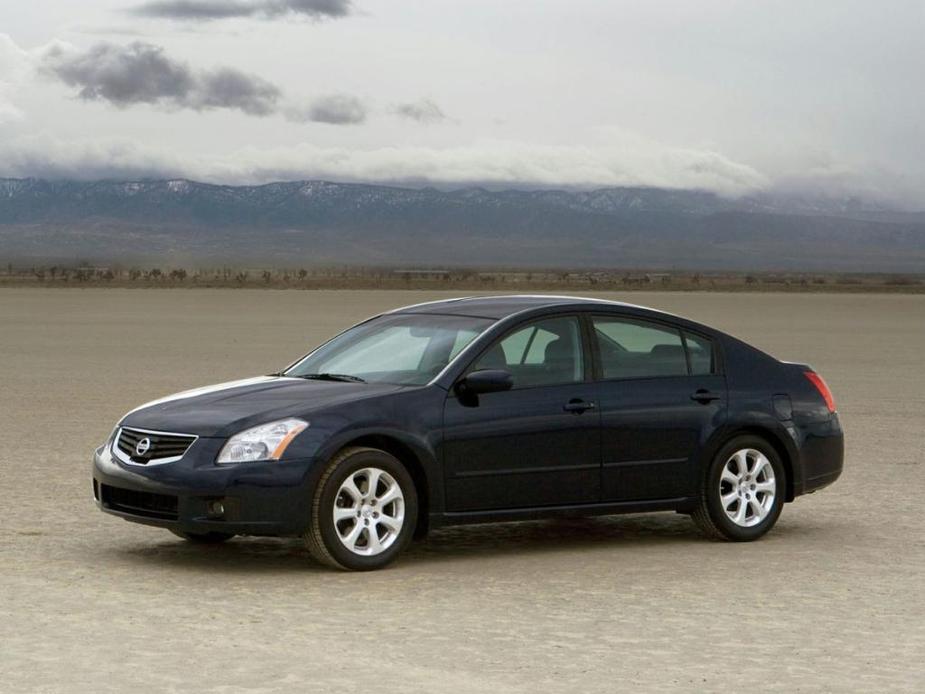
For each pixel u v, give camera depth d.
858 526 13.57
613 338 12.27
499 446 11.45
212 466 10.66
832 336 59.25
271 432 10.76
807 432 13.02
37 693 7.27
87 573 10.76
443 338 11.94
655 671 7.91
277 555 11.70
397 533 11.09
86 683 7.48
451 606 9.68
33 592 9.98
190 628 8.88
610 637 8.76
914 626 9.18
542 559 11.66
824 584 10.61
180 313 83.50
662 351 12.48
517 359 11.76
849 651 8.47
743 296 149.00
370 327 12.70
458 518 11.34
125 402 26.56
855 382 33.78
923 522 13.82
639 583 10.60
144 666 7.87
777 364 13.07
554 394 11.75
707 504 12.46
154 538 12.44
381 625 9.03
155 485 10.77
